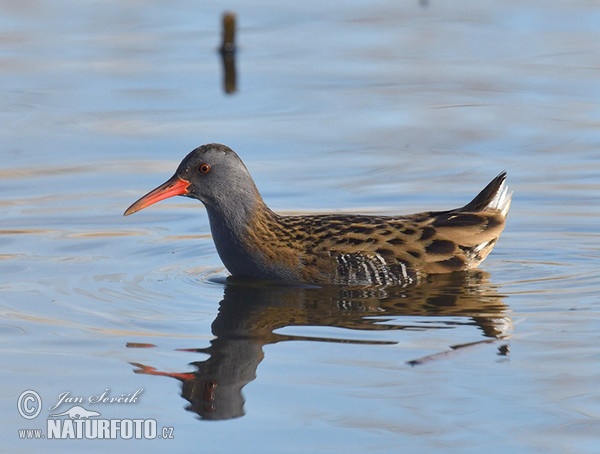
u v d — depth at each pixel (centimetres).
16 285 1398
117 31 2592
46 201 1728
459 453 946
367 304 1323
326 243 1416
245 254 1436
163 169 1842
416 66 2356
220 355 1159
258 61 2398
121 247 1562
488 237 1427
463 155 1908
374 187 1778
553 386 1067
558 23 2634
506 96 2172
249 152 1914
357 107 2123
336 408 1029
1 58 2384
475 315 1274
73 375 1114
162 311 1307
